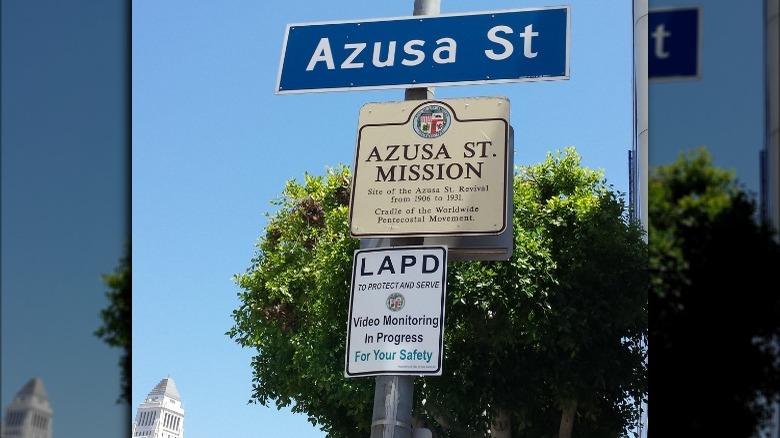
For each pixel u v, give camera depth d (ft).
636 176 42.19
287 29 19.16
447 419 49.21
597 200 50.01
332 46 18.92
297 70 18.88
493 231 17.40
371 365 16.58
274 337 55.16
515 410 47.67
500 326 47.19
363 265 17.19
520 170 53.16
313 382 53.06
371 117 18.40
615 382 47.98
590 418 49.34
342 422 54.19
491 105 18.11
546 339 47.42
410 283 16.85
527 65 18.08
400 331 16.63
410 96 18.60
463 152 17.93
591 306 48.03
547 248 48.78
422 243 17.85
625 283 48.34
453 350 47.60
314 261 54.34
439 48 18.52
